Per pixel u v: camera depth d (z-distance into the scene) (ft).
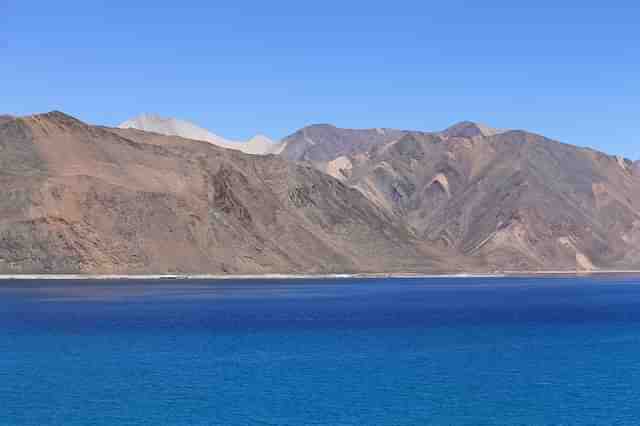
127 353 262.88
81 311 405.39
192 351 268.82
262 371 231.30
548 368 239.30
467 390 205.36
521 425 172.35
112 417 177.17
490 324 372.17
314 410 183.73
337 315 409.28
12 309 413.39
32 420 174.70
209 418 176.55
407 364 245.65
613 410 184.44
